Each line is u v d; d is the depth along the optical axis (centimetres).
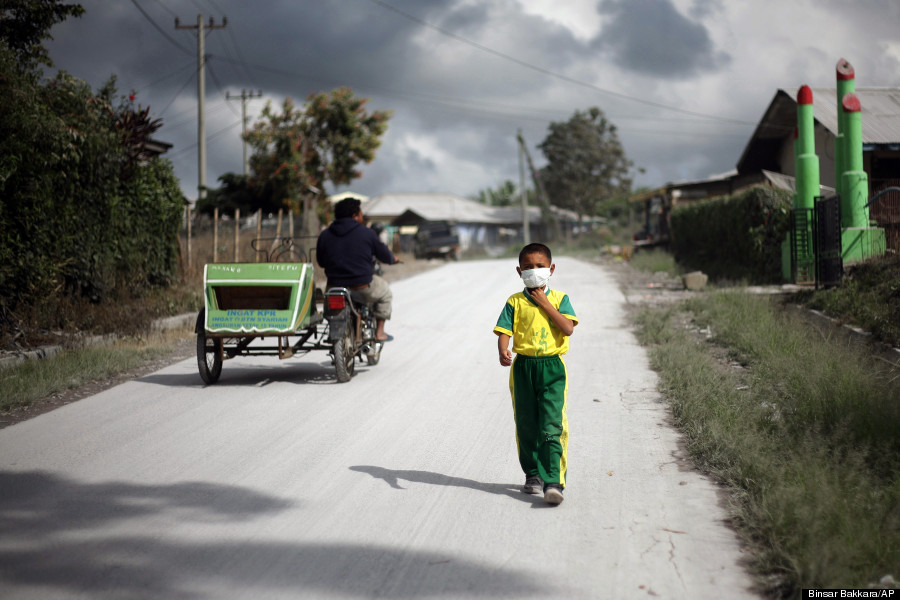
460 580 365
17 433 653
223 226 2134
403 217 6206
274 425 679
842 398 591
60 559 391
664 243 3344
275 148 3791
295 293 859
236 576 371
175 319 1345
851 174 1405
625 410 705
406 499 482
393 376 916
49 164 1109
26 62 1120
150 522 444
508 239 6575
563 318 466
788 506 400
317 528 434
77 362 932
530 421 479
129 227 1369
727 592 347
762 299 1353
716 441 555
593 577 365
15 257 1066
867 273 1182
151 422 692
